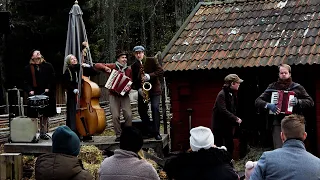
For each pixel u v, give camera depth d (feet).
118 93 28.86
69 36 32.37
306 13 39.52
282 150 13.62
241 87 37.99
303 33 37.14
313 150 35.27
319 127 34.19
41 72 30.04
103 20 100.12
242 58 36.22
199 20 42.34
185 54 38.34
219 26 40.88
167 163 14.89
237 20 41.09
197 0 99.60
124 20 106.63
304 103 26.55
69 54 32.09
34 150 29.78
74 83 29.27
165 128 34.35
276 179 13.29
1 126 48.01
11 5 79.36
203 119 37.81
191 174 14.35
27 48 79.87
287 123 13.71
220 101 29.40
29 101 29.17
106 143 29.91
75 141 14.74
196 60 37.35
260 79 37.37
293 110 26.71
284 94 26.66
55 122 51.47
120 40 108.17
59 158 14.29
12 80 79.77
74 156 14.69
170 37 98.89
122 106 29.45
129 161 14.47
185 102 38.27
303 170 13.15
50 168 14.12
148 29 110.11
